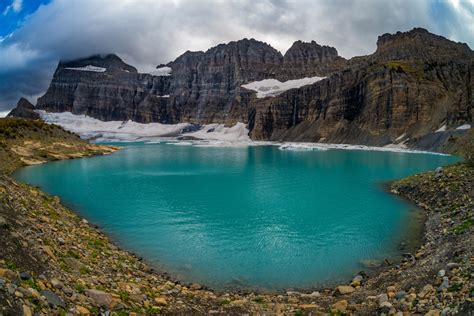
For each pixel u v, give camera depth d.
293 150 145.62
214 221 38.41
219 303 19.30
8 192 26.36
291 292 22.06
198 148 166.00
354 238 32.59
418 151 123.19
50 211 29.50
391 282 20.16
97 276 18.02
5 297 10.99
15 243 15.70
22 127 100.12
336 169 80.19
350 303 18.19
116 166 86.81
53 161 91.00
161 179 67.31
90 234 29.52
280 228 35.97
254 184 62.03
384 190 54.56
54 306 12.36
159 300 17.44
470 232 24.17
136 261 26.05
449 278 16.39
